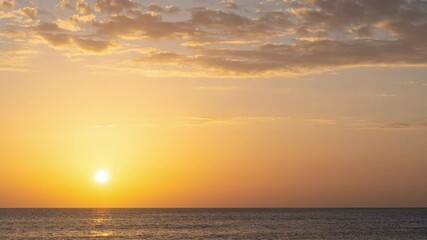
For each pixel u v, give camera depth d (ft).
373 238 312.50
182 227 406.41
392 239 307.37
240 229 383.24
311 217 604.49
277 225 431.84
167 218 574.15
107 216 631.97
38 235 333.21
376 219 549.95
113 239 304.71
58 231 366.22
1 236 326.03
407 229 384.27
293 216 637.30
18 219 536.01
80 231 366.22
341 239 305.32
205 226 418.31
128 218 572.51
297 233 344.49
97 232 357.20
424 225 434.71
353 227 406.21
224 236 322.96
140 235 330.54
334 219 547.08
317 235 329.52
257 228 393.70
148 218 578.25
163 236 323.98
